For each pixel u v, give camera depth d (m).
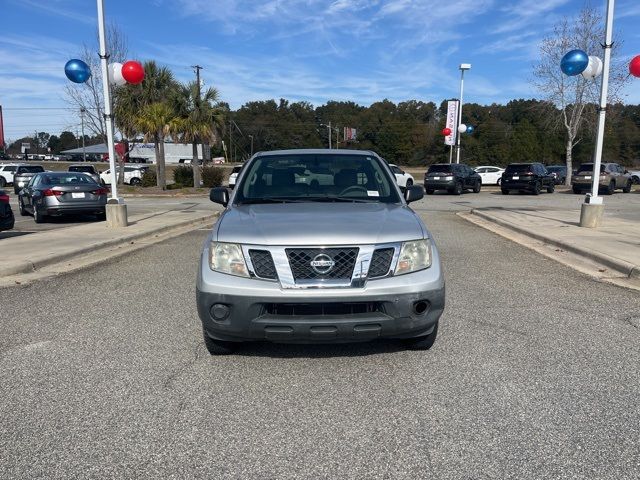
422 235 4.15
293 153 5.70
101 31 11.95
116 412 3.53
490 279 7.40
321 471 2.86
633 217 15.54
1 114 22.09
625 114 95.56
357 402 3.66
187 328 5.28
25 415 3.49
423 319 3.99
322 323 3.80
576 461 2.92
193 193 29.88
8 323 5.45
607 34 11.45
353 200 5.00
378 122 109.19
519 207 19.80
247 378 4.07
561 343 4.79
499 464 2.90
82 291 6.79
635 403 3.60
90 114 32.38
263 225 4.14
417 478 2.78
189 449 3.08
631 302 6.15
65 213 14.42
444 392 3.80
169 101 31.61
